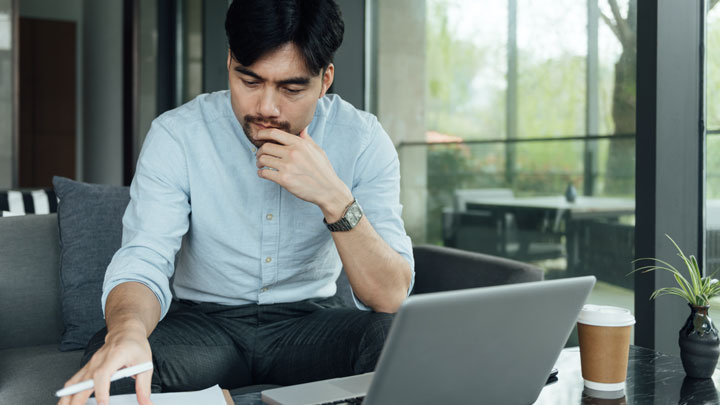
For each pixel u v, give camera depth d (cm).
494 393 94
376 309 135
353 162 148
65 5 688
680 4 179
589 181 207
